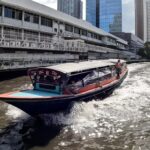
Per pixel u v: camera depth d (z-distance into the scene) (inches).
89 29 2143.2
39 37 1466.5
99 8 4687.5
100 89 533.3
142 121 412.2
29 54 1155.3
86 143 327.9
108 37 2768.2
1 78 940.6
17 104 390.6
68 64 530.6
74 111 445.4
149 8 5757.9
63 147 316.8
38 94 422.3
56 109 422.0
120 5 4483.3
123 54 3203.7
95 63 604.4
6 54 981.2
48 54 1349.7
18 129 377.4
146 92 655.1
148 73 1205.1
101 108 485.4
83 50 1849.2
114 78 679.1
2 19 1174.3
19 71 1053.8
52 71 437.7
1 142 332.2
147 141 332.5
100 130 372.2
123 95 613.6
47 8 1776.6
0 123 402.0
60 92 436.5
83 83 490.6
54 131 369.7
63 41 1626.5
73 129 376.8
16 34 1283.2
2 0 1144.2
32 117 426.0
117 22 4520.2
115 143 327.3
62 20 1670.8
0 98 389.4
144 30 5821.9
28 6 1384.1
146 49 3966.5
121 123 402.9
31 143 329.4
